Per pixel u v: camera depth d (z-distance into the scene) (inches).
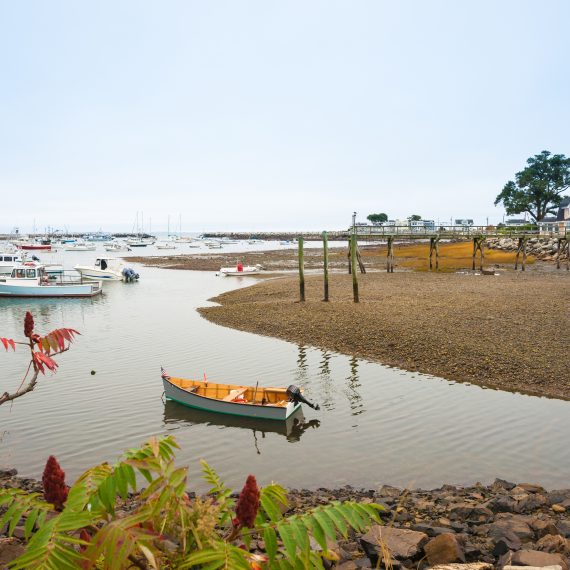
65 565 113.4
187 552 135.6
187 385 734.5
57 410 687.7
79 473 503.5
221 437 601.9
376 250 4490.7
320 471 507.5
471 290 1669.5
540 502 359.9
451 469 502.3
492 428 605.3
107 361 963.3
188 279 2659.9
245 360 957.2
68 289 1947.6
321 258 3978.8
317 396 745.0
